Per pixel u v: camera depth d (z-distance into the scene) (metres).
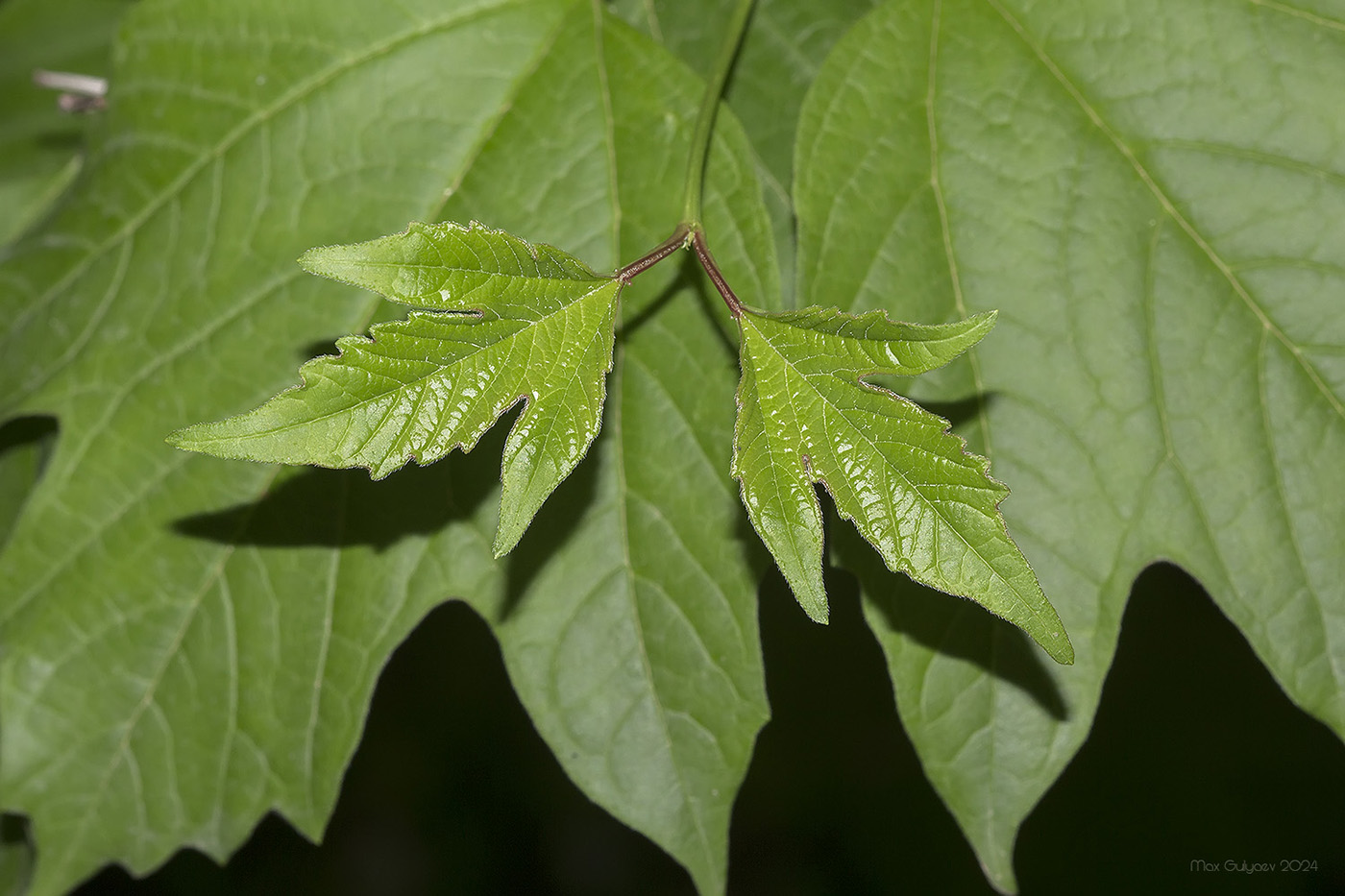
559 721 0.35
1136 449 0.35
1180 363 0.35
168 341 0.36
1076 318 0.35
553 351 0.33
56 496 0.36
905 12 0.36
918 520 0.32
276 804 0.36
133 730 0.36
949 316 0.35
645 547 0.35
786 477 0.32
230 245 0.36
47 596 0.36
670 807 0.35
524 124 0.36
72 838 0.36
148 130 0.36
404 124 0.36
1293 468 0.35
